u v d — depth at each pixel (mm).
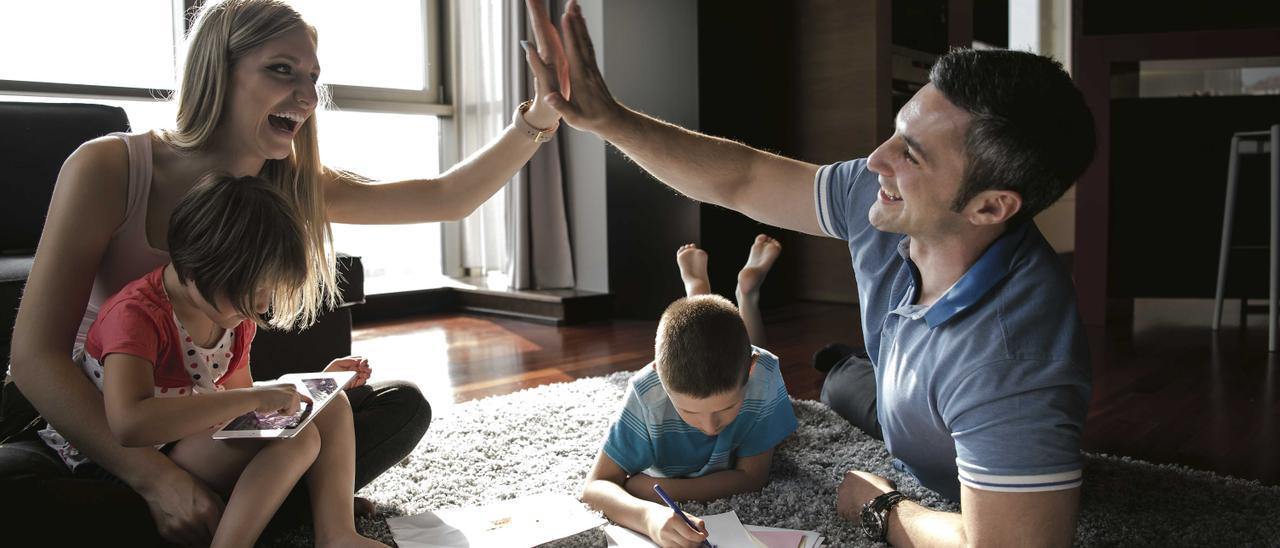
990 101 1154
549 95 1449
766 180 1646
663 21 4180
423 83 4781
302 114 1496
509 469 1913
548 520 1563
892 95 4641
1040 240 1324
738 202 1681
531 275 4438
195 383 1377
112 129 2809
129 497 1292
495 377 3062
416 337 3850
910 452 1573
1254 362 3104
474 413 2348
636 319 4293
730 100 4375
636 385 1679
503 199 4691
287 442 1345
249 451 1349
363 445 1603
